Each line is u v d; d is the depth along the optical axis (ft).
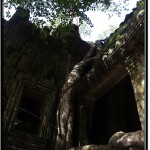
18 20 32.17
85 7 28.53
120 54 24.09
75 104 29.22
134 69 22.22
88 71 29.66
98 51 31.60
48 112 29.66
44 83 31.32
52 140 27.94
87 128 28.48
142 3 22.91
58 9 28.09
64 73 33.58
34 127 31.76
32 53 31.99
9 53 29.96
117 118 31.14
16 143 25.32
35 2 27.58
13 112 26.89
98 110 33.01
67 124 26.50
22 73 30.14
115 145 16.89
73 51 35.68
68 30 29.68
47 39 33.45
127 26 24.49
